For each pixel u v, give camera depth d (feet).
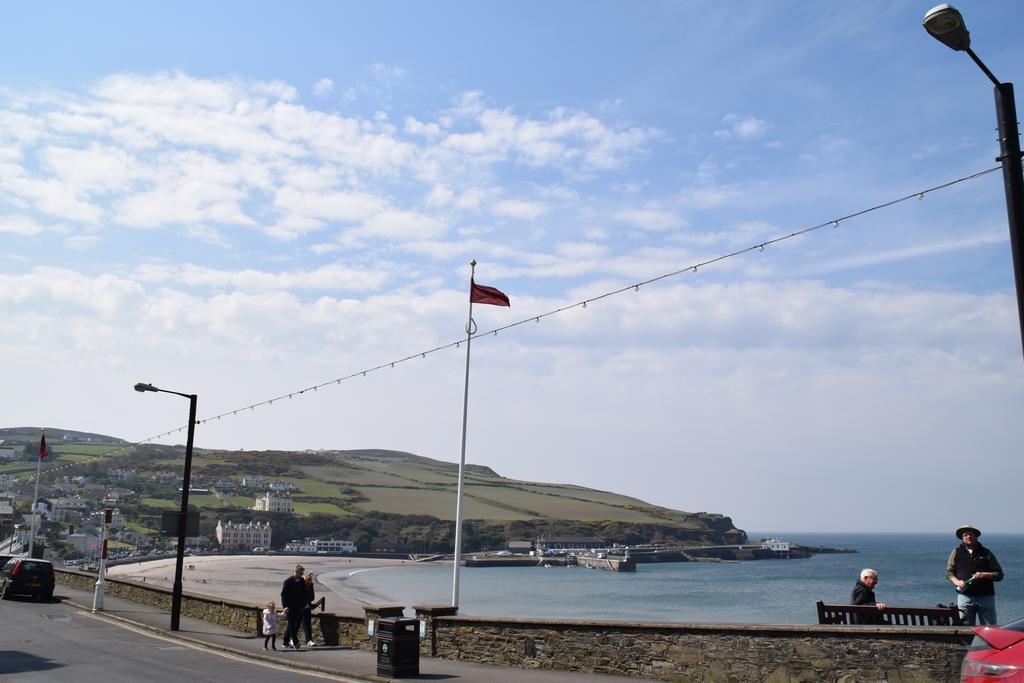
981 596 36.14
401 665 47.26
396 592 352.08
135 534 637.30
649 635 44.50
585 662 47.32
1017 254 27.14
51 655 55.16
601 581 496.64
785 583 460.14
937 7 27.37
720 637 41.34
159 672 48.19
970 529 37.11
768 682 38.99
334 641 65.16
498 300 77.71
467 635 54.44
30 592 104.63
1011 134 28.22
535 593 375.86
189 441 80.64
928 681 34.12
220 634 73.31
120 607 97.50
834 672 36.91
